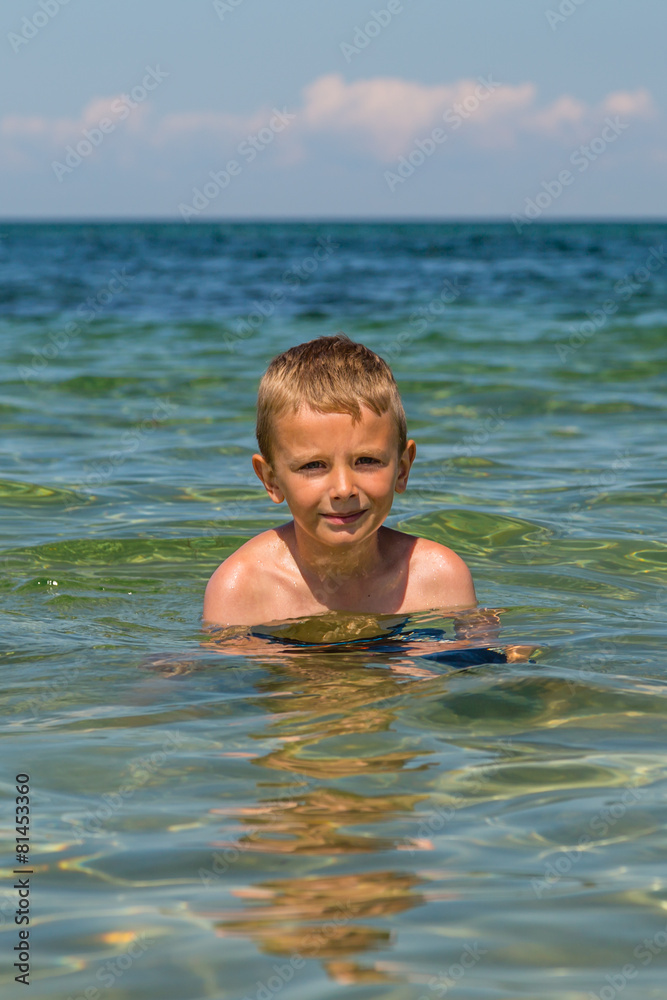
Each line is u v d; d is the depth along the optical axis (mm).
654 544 5641
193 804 2607
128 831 2465
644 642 3988
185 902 2145
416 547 4512
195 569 5277
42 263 47281
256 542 4500
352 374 3869
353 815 2543
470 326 18641
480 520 6141
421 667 3693
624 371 12867
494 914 2084
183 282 32500
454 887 2189
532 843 2391
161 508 6570
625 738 3031
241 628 4270
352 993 1830
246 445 8727
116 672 3703
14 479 7344
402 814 2545
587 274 36938
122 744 3010
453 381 12070
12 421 9859
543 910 2100
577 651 3867
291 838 2418
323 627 4238
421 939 1999
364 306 23328
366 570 4395
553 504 6609
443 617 4328
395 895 2164
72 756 2922
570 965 1916
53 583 4969
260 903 2133
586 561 5340
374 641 4020
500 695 3385
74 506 6598
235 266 44406
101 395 11398
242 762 2867
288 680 3572
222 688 3504
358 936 2014
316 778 2764
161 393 11469
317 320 19891
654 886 2193
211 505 6656
